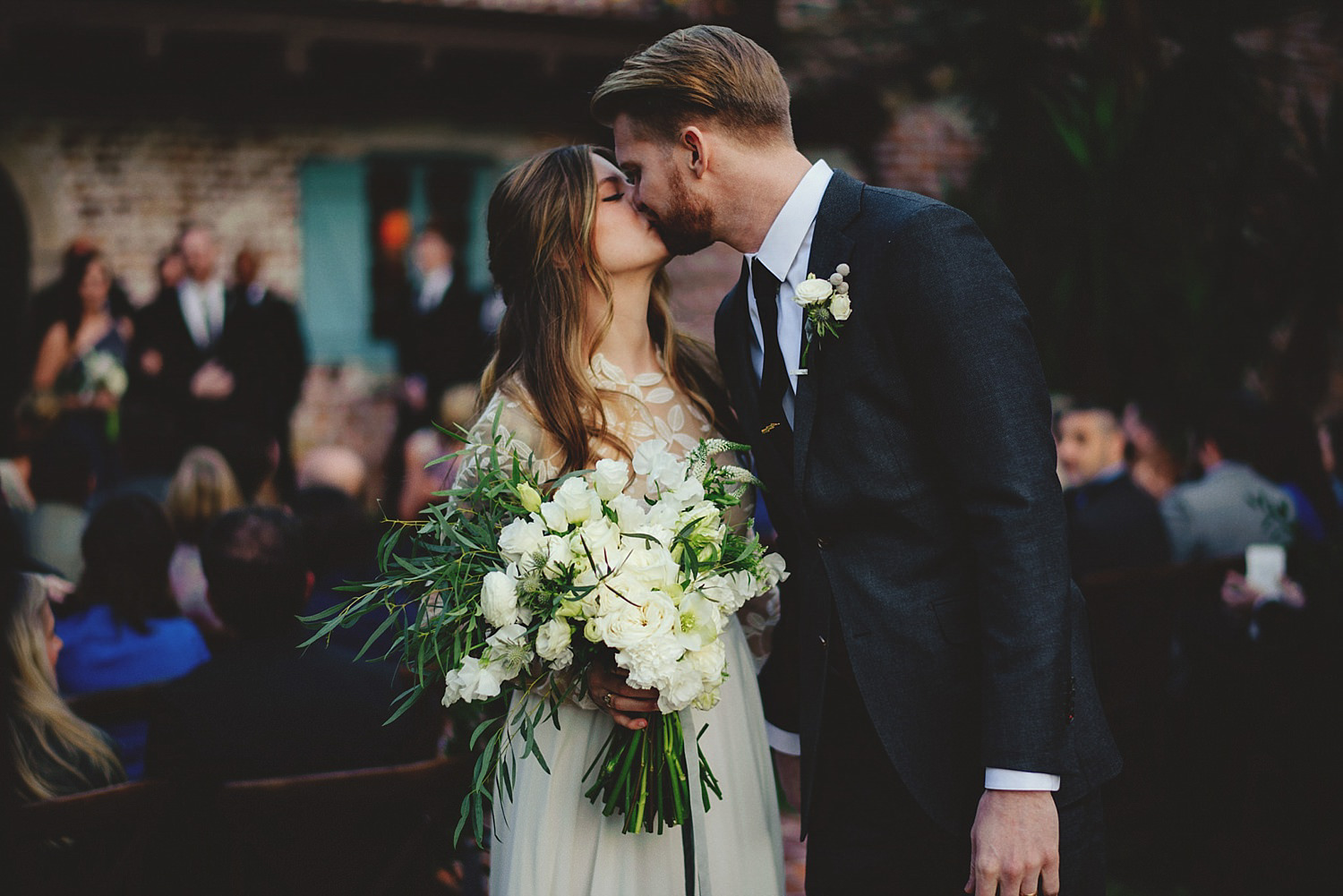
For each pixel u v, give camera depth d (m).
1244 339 4.14
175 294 7.36
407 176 8.58
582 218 2.12
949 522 1.92
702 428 2.23
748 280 2.09
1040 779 1.73
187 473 3.86
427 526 1.90
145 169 8.06
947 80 5.09
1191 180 3.94
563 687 1.96
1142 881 3.34
